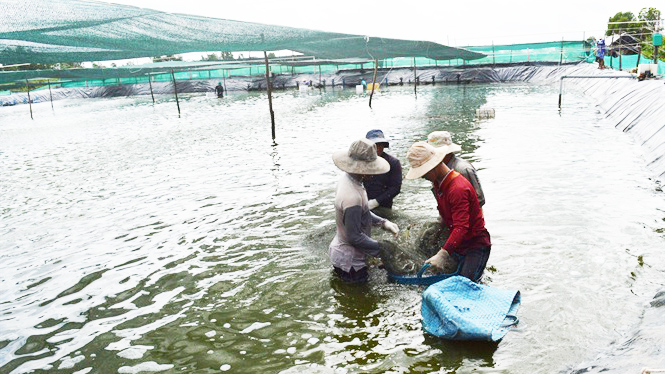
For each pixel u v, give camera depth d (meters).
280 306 4.96
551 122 15.43
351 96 33.47
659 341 3.56
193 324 4.71
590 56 35.56
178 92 50.75
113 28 8.34
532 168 9.62
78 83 55.78
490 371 3.71
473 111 19.73
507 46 39.66
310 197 8.74
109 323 4.81
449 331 4.14
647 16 41.66
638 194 7.67
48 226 7.96
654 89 13.43
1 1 6.25
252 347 4.26
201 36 10.23
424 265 5.05
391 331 4.38
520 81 37.88
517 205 7.44
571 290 4.82
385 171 5.12
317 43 14.36
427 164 4.85
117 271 6.04
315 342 4.28
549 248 5.83
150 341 4.45
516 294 4.57
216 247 6.64
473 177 5.79
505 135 13.50
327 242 6.52
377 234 6.32
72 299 5.37
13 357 4.29
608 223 6.49
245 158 12.83
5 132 23.45
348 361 3.97
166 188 10.05
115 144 16.94
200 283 5.58
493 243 6.09
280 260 6.07
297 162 11.90
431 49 23.08
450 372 3.74
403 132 15.45
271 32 11.40
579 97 22.97
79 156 14.91
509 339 4.11
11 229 7.90
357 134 15.88
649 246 5.70
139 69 28.69
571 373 3.58
